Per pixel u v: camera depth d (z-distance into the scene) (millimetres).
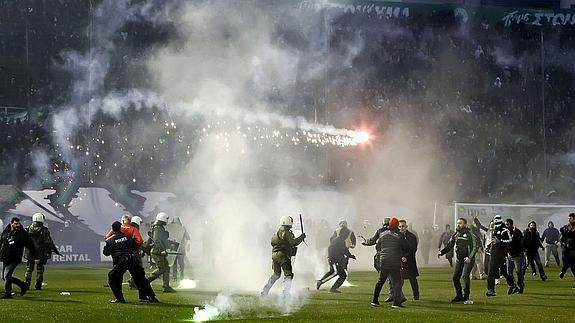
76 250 48688
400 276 22125
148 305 22188
